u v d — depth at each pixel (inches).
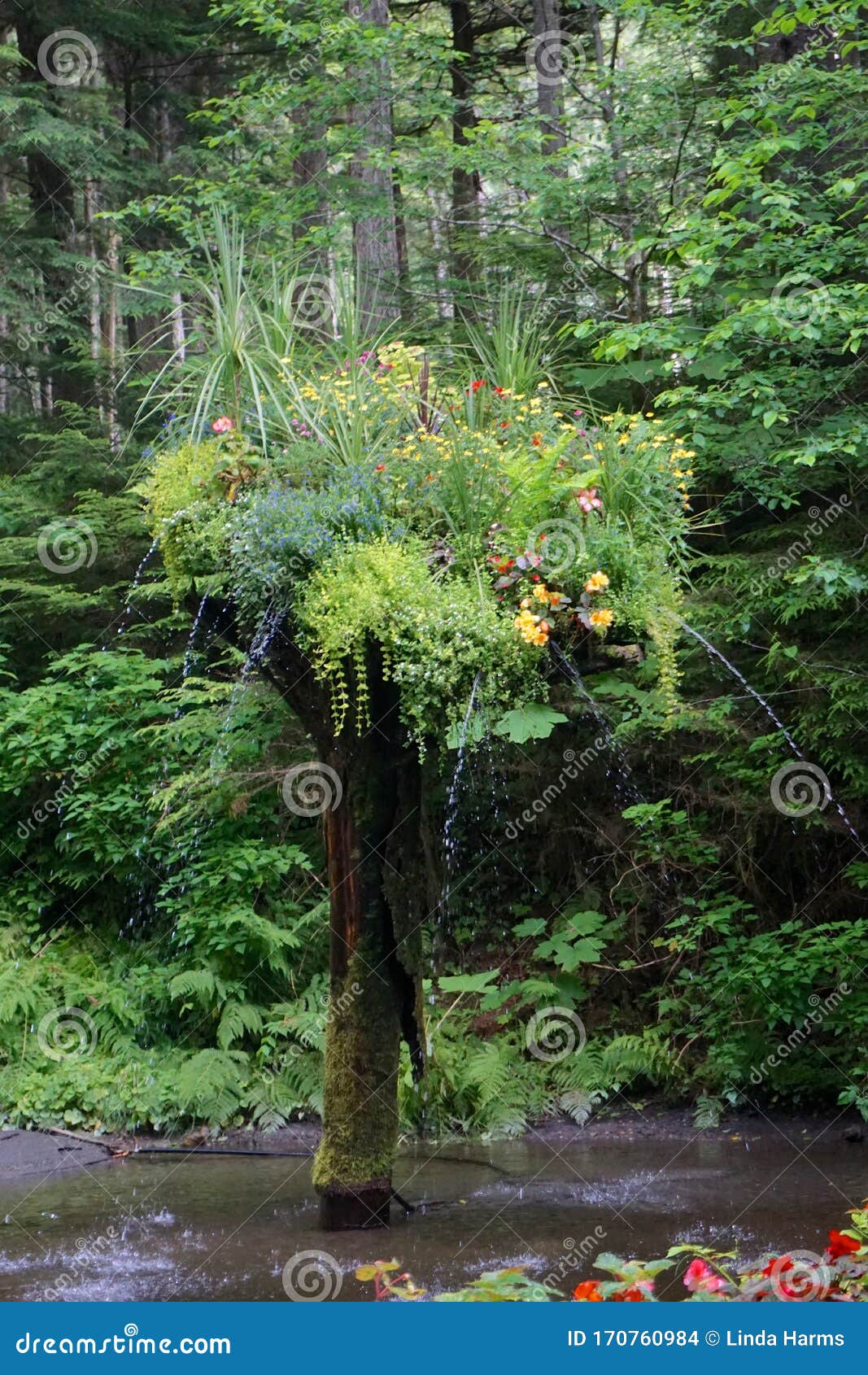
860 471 319.6
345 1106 205.2
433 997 325.7
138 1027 319.0
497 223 393.4
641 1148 273.4
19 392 526.0
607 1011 342.0
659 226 352.8
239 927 324.8
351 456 205.3
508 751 350.6
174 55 529.3
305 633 195.2
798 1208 213.8
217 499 203.8
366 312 266.8
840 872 343.9
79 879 350.6
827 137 328.2
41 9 479.8
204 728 336.2
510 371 234.2
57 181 494.3
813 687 323.6
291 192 396.5
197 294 283.6
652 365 321.4
